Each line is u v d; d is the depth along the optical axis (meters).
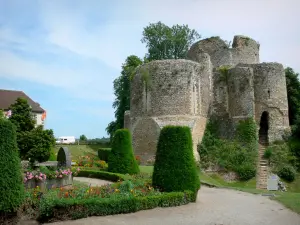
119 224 9.42
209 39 32.28
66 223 9.55
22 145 19.08
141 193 12.17
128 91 41.66
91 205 10.30
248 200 13.95
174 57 47.38
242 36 32.28
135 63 43.06
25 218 9.84
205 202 13.20
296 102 31.41
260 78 27.50
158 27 46.50
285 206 12.50
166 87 26.89
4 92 46.62
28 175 13.16
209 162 24.56
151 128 26.83
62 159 18.78
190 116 26.39
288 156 23.94
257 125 26.69
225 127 27.78
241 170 23.02
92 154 38.09
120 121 42.31
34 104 46.50
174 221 9.87
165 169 13.12
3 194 9.23
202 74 28.48
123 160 19.98
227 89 28.53
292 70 32.22
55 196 10.73
